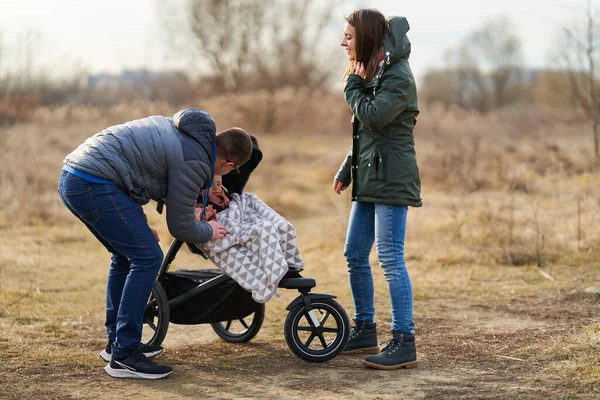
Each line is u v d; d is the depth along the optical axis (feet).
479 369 31.01
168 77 251.39
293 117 220.02
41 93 182.70
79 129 152.76
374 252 61.11
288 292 49.11
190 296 32.89
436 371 30.83
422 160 110.52
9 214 76.59
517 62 359.66
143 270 28.94
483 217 65.92
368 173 31.45
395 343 31.48
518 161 106.63
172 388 28.25
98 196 28.12
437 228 67.82
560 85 148.15
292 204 93.25
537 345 34.35
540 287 48.83
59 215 77.71
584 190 77.97
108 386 28.35
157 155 28.32
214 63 278.46
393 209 31.37
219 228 30.99
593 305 43.42
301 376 30.17
